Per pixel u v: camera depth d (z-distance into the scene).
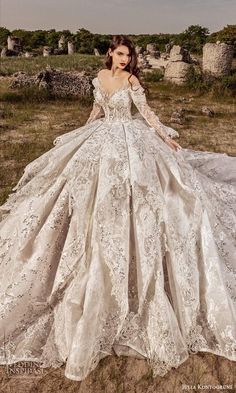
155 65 30.66
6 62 28.25
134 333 3.51
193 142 10.66
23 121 12.58
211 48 21.25
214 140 11.06
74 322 3.42
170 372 3.36
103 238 3.55
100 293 3.43
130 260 3.67
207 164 5.52
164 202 3.77
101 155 3.93
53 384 3.25
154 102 16.62
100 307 3.41
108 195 3.69
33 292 3.70
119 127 4.21
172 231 3.70
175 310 3.60
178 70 21.38
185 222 3.81
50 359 3.40
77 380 3.19
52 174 4.24
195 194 3.87
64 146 4.33
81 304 3.46
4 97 15.21
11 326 3.60
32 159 8.69
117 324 3.45
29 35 68.25
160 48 50.06
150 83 21.70
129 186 3.76
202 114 14.33
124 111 4.31
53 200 3.95
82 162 3.94
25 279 3.69
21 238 3.87
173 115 13.38
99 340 3.36
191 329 3.53
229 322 3.54
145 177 3.79
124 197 3.71
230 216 4.62
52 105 15.11
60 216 3.83
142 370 3.36
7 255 4.06
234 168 5.51
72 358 3.21
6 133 11.15
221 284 3.67
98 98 4.40
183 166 4.21
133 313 3.57
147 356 3.42
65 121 12.76
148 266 3.50
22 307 3.65
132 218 3.72
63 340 3.45
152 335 3.40
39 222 3.90
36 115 13.52
